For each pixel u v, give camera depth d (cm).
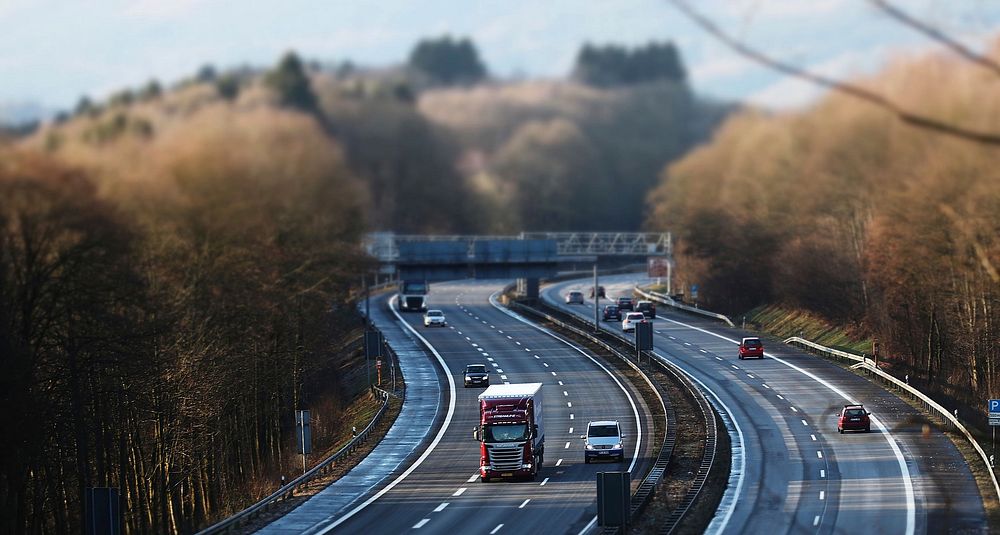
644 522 17638
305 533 18238
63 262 17950
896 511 19138
